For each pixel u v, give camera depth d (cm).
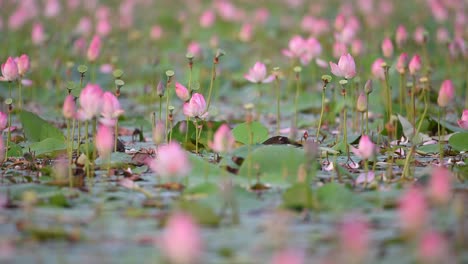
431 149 1098
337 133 1273
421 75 1591
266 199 812
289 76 1722
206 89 1783
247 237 675
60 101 1709
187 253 549
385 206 774
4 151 1048
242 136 1136
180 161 727
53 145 1087
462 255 626
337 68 1068
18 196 818
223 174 870
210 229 702
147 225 712
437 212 749
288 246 645
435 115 1439
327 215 750
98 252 636
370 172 883
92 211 766
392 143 1150
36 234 666
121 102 1741
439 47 2073
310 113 1580
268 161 920
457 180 892
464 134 1068
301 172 834
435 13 2191
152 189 864
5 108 1605
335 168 949
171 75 1077
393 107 1421
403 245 643
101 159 1012
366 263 605
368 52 2045
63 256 627
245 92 1836
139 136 1270
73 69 2017
